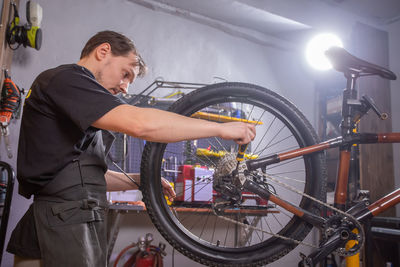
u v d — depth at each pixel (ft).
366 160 10.90
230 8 11.05
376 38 12.35
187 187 7.91
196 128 2.99
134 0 10.50
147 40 10.58
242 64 12.15
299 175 12.27
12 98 7.31
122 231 9.46
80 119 2.85
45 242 2.98
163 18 10.96
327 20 12.29
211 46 11.66
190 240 4.43
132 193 8.15
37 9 7.82
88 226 3.19
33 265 3.05
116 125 2.85
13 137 8.11
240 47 12.25
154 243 9.77
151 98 8.86
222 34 11.97
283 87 12.80
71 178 3.21
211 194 8.00
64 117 3.12
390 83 12.18
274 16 11.42
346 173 4.77
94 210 3.27
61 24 9.32
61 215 3.03
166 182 4.76
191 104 4.54
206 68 11.39
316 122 13.12
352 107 4.85
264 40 12.60
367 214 4.56
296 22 11.73
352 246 4.61
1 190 7.05
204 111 9.14
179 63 10.96
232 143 9.70
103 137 4.49
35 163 3.08
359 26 12.13
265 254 4.46
